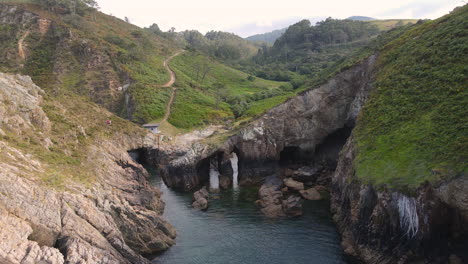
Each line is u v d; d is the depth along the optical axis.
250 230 46.16
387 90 56.50
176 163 70.06
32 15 164.38
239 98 152.50
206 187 68.69
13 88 58.16
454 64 48.84
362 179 41.94
